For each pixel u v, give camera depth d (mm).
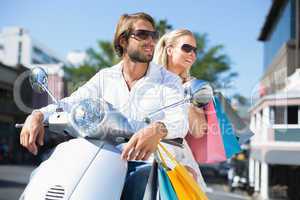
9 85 25344
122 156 2672
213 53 36250
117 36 3299
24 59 83750
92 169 2725
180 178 2924
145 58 3209
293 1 25609
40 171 2807
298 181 22234
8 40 85062
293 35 25312
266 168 22906
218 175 41094
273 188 22672
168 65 4707
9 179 24500
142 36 3184
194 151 4121
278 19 28922
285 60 21078
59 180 2662
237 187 26750
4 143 41562
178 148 3225
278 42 28484
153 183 2904
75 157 2783
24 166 36875
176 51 4621
